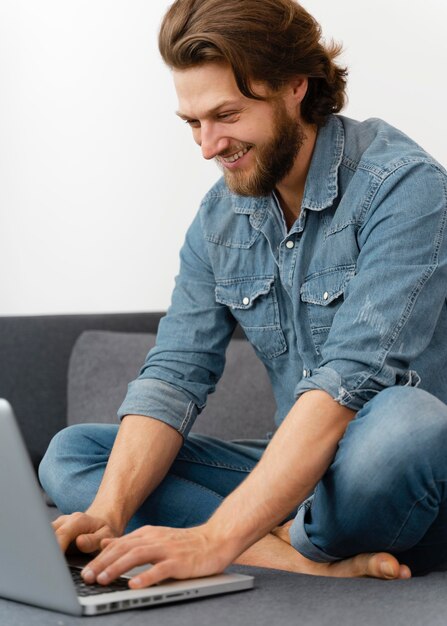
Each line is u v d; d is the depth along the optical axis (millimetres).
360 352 1708
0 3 3482
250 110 1820
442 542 1742
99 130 3377
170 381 2072
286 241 1985
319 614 1406
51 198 3438
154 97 3303
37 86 3451
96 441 2100
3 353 3102
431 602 1470
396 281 1751
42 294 3449
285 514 1623
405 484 1607
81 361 2955
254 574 1734
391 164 1856
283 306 2053
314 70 1899
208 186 3242
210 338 2152
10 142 3484
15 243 3479
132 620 1377
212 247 2125
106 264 3369
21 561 1438
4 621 1379
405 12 2939
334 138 1955
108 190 3367
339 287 1907
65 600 1398
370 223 1846
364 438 1624
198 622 1365
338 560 1791
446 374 1874
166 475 2076
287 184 1984
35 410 3061
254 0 1831
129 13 3328
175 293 2211
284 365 2084
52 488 2066
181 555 1507
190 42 1768
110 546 1521
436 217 1800
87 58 3387
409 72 2939
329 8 3029
